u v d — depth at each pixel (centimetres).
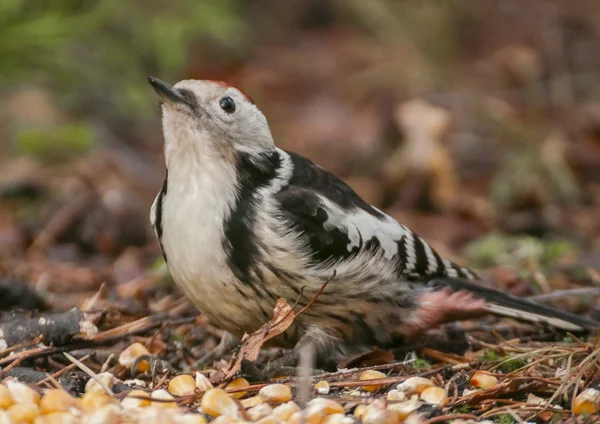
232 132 785
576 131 1702
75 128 1591
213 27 1803
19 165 1514
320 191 805
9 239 1276
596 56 1903
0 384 697
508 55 1897
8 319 805
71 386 716
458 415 669
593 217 1472
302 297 785
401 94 1834
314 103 1845
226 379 731
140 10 1791
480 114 1759
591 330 859
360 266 795
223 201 777
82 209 1338
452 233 1422
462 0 1983
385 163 1584
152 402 683
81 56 1761
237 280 772
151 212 828
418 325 852
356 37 2038
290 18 2084
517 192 1524
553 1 2022
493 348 852
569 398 713
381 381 727
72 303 1016
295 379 748
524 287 1037
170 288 1055
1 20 1666
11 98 1691
